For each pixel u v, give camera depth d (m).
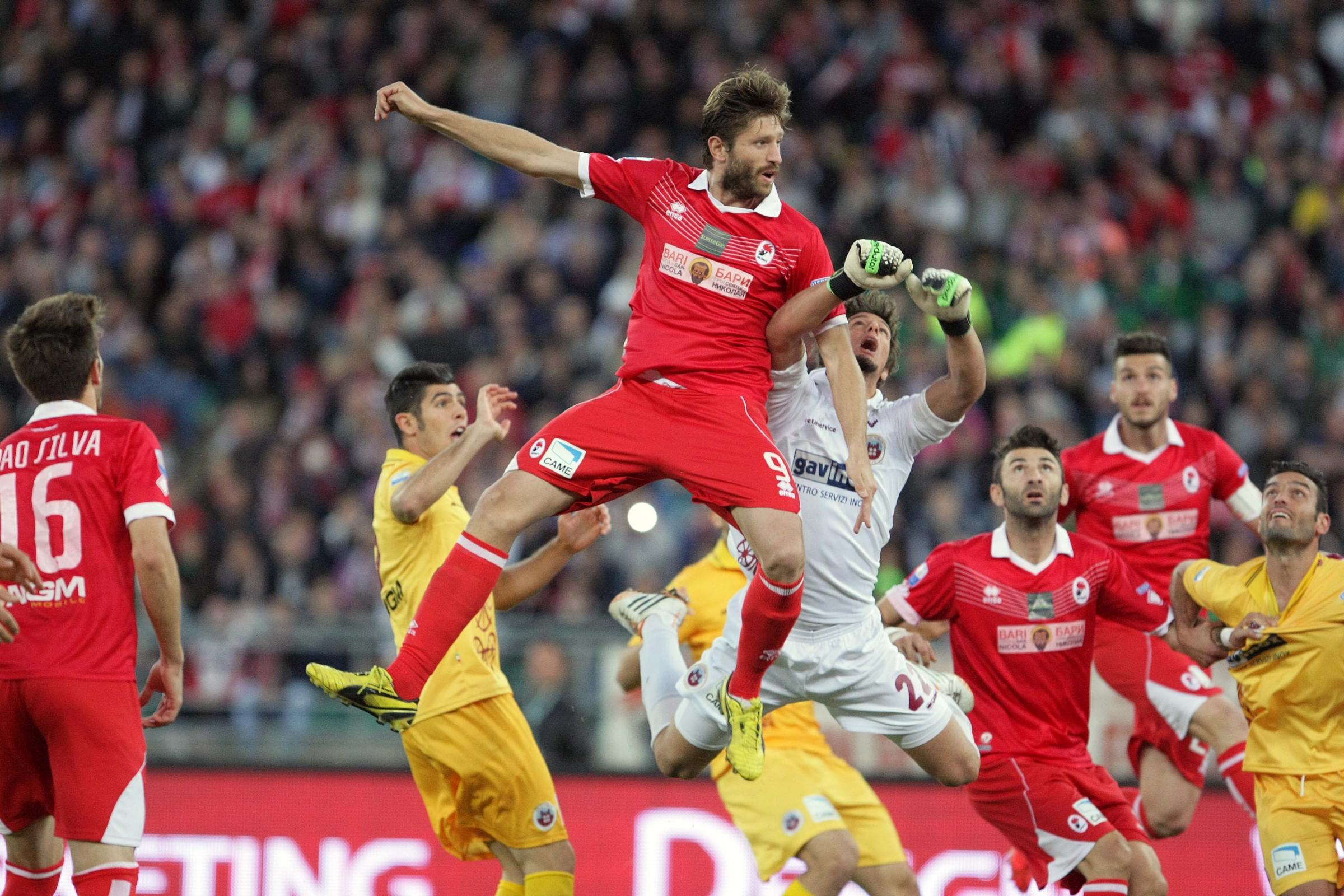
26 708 17.53
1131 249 49.91
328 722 31.02
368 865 28.89
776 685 19.72
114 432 18.12
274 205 49.84
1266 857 20.48
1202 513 24.58
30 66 55.12
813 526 18.88
